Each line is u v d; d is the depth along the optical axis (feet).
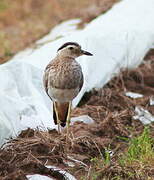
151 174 35.45
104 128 42.01
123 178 34.78
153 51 55.06
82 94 47.24
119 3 62.64
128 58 52.44
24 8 84.43
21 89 45.39
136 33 54.39
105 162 36.24
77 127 41.83
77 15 73.67
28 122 41.01
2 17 81.46
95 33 54.29
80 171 35.86
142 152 37.73
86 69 48.60
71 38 52.85
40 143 37.09
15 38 73.36
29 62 49.49
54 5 83.97
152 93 49.75
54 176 34.50
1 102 40.91
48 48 51.83
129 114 44.57
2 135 37.24
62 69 38.06
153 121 44.98
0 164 34.32
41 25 77.97
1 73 45.01
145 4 60.29
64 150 37.63
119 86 50.19
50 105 45.65
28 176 33.71
